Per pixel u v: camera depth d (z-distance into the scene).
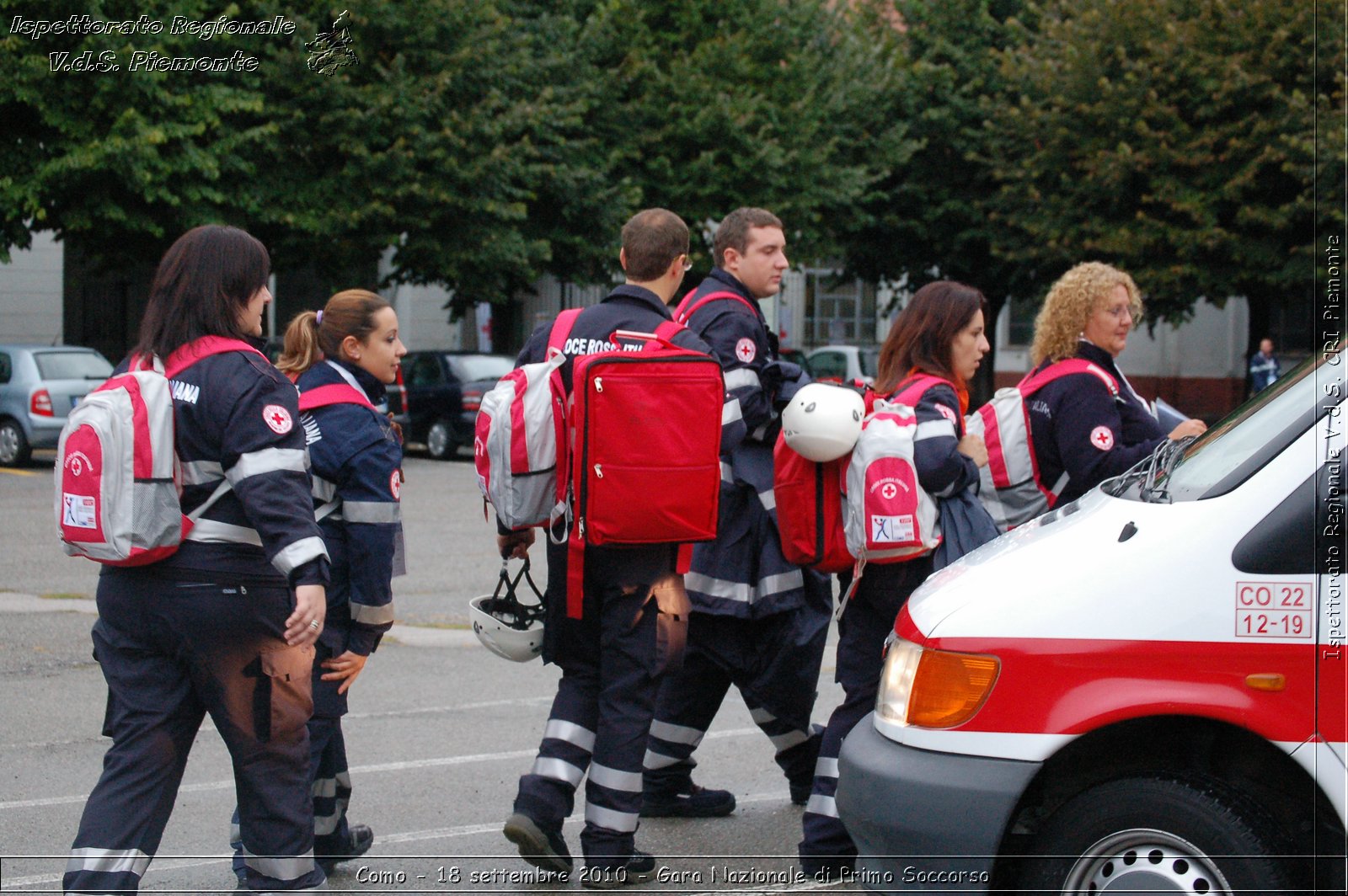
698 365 4.07
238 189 19.55
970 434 4.38
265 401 3.42
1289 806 3.21
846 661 4.41
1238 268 22.73
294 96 19.88
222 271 3.53
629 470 4.02
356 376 4.33
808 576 4.80
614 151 22.98
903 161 26.09
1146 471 3.94
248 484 3.37
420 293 34.06
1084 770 3.34
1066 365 4.98
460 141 20.27
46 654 7.61
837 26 26.55
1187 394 32.56
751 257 4.74
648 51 23.88
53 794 5.24
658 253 4.39
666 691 5.00
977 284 29.02
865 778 3.42
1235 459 3.47
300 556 3.37
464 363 21.12
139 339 3.56
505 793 5.37
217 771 5.59
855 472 4.25
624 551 4.19
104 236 19.91
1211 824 3.11
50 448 18.36
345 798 4.50
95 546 3.34
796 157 23.77
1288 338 31.12
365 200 20.34
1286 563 3.14
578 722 4.31
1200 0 22.88
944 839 3.26
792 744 5.05
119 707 3.49
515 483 4.19
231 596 3.45
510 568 10.91
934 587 3.59
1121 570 3.27
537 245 21.77
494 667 7.60
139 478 3.34
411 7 20.25
